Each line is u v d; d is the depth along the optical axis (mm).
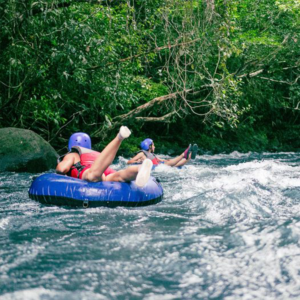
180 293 2006
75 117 11766
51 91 10227
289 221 3289
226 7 8820
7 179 6348
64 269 2307
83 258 2488
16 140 7625
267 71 14836
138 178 3865
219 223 3350
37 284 2098
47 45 9734
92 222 3414
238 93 12203
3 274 2230
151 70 14711
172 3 9211
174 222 3406
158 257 2508
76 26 8867
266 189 4637
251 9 15156
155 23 10555
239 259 2467
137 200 4086
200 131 17047
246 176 6340
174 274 2242
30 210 3879
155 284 2111
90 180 4109
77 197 3953
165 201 4430
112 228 3209
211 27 8977
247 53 14352
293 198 4238
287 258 2473
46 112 10211
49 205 4113
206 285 2100
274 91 18312
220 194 4332
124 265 2375
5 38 9266
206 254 2559
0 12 8602
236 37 14008
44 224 3342
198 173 7211
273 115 19047
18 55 9281
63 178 4215
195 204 4148
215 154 14359
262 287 2074
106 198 3980
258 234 2961
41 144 7836
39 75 9047
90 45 9156
